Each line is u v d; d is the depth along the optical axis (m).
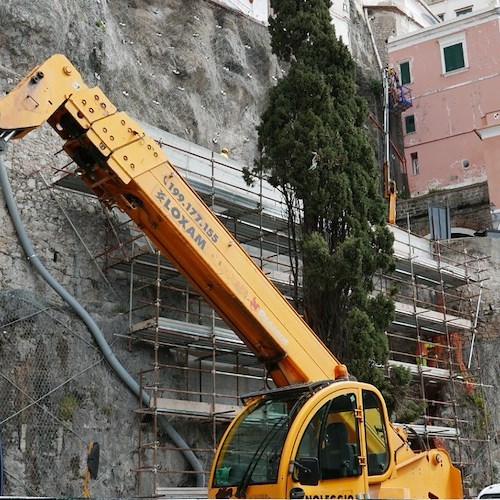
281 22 21.14
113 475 17.05
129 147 11.96
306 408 10.65
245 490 10.58
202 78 29.33
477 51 39.41
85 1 25.09
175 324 18.44
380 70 42.56
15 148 19.02
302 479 10.22
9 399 16.02
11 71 20.80
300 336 12.53
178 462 18.50
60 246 18.92
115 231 19.72
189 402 18.31
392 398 18.06
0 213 18.05
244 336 12.54
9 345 16.38
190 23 30.53
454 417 24.80
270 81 32.88
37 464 15.96
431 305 27.05
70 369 17.09
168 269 19.66
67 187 19.27
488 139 35.06
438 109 39.69
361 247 18.17
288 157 19.44
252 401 11.79
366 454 11.06
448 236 32.78
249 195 22.22
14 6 21.11
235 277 12.27
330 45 20.64
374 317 18.66
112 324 18.47
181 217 12.10
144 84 27.19
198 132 28.34
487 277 29.11
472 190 35.03
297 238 22.25
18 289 17.44
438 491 11.97
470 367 27.33
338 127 19.75
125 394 17.91
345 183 18.98
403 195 38.75
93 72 24.53
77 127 11.87
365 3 45.72
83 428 16.88
